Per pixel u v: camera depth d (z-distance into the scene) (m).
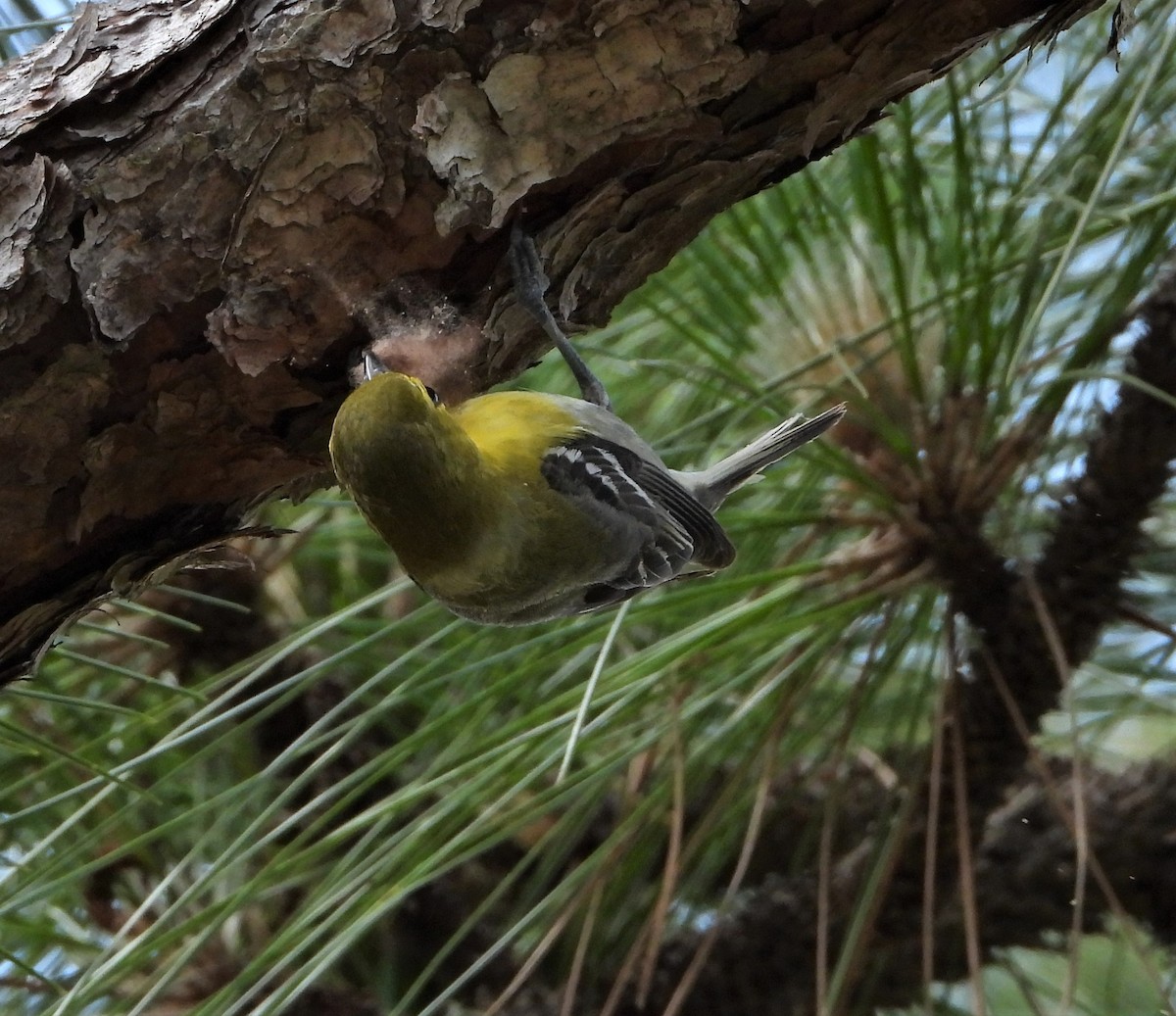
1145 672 8.02
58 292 5.22
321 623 6.50
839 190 7.74
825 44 5.38
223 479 5.90
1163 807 8.23
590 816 7.63
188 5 5.36
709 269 7.48
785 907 8.39
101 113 5.27
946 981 8.20
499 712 8.45
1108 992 8.43
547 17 5.19
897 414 7.31
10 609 5.72
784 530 7.83
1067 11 5.59
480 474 6.73
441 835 6.82
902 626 7.55
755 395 6.86
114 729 7.77
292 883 7.13
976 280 6.66
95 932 8.10
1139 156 7.63
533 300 5.73
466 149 5.31
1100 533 7.21
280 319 5.50
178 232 5.28
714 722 7.73
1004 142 7.01
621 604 6.97
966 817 6.81
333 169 5.31
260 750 9.00
